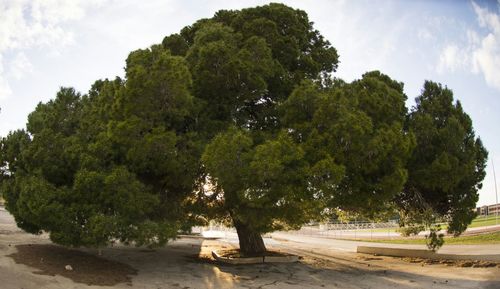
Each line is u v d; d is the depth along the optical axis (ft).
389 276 52.13
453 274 53.78
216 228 137.90
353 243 105.50
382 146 48.98
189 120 52.08
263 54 54.80
